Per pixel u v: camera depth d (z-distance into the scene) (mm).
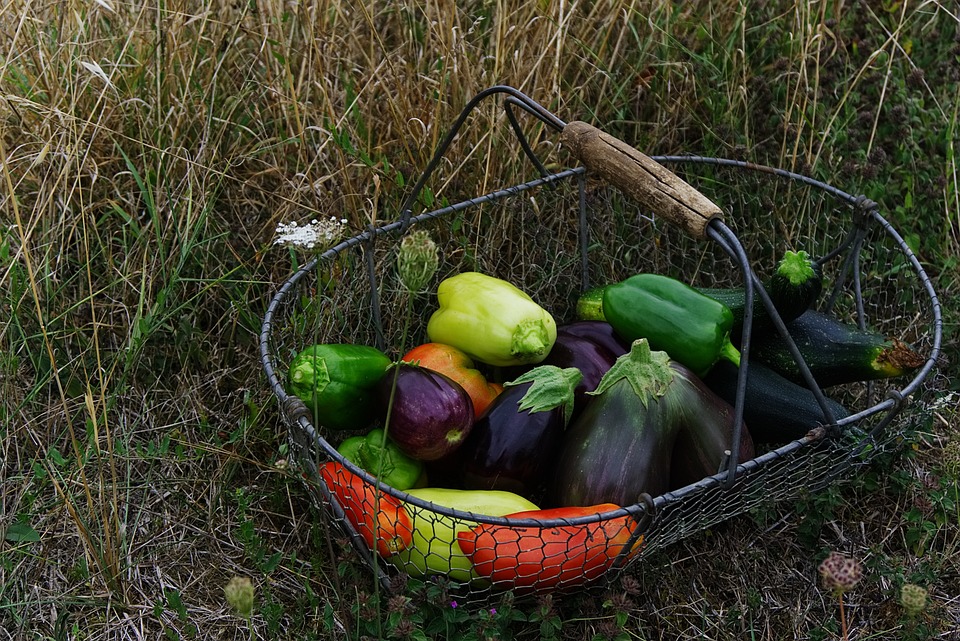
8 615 1724
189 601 1776
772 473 1764
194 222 2223
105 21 2383
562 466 1743
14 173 2195
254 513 1938
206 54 2357
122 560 1817
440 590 1598
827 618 1771
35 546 1830
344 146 2174
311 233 1597
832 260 2412
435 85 2381
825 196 2426
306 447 1649
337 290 2092
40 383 1983
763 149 2512
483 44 2551
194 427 2088
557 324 2303
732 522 1919
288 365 2051
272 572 1783
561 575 1608
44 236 2107
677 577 1835
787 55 2586
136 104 2221
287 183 2275
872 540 1924
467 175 2359
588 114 2508
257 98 2377
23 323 2104
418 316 2260
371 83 2379
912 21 2750
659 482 1711
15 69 2199
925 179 2461
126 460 1982
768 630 1758
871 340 1952
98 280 2227
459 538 1601
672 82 2582
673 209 1653
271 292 2254
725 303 2006
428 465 1851
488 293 1951
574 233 2447
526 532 1590
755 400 1928
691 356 1896
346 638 1652
